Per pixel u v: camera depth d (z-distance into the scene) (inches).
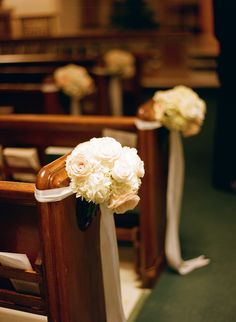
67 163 69.9
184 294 111.7
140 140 108.4
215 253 130.2
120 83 208.7
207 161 203.5
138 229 114.7
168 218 119.0
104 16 384.2
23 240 77.7
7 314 80.7
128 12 377.4
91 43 316.2
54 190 69.2
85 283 79.7
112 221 80.3
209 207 159.6
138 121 107.8
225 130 166.4
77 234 75.8
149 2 375.6
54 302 73.7
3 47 309.4
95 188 67.9
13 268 76.5
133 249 133.5
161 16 377.1
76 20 370.9
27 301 78.1
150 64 337.7
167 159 123.3
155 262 116.1
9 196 73.6
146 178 109.8
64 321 74.0
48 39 310.5
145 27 377.1
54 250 71.4
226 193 170.7
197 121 114.3
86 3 372.5
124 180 68.8
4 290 80.4
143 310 105.8
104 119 113.3
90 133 114.9
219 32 158.6
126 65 206.1
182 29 373.7
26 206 74.9
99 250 85.0
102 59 211.3
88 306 81.4
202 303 107.5
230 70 159.8
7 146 122.9
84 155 68.9
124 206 70.9
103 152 69.2
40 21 344.2
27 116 120.5
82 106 202.1
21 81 202.8
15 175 119.7
